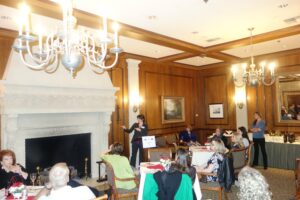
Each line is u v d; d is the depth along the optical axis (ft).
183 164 10.78
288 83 24.54
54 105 16.85
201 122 31.81
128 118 23.85
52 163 18.21
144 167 13.64
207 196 15.70
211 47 21.03
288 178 19.11
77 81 18.22
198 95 31.89
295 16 14.83
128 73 23.89
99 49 16.80
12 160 11.10
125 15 14.06
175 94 29.17
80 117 19.51
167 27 16.26
